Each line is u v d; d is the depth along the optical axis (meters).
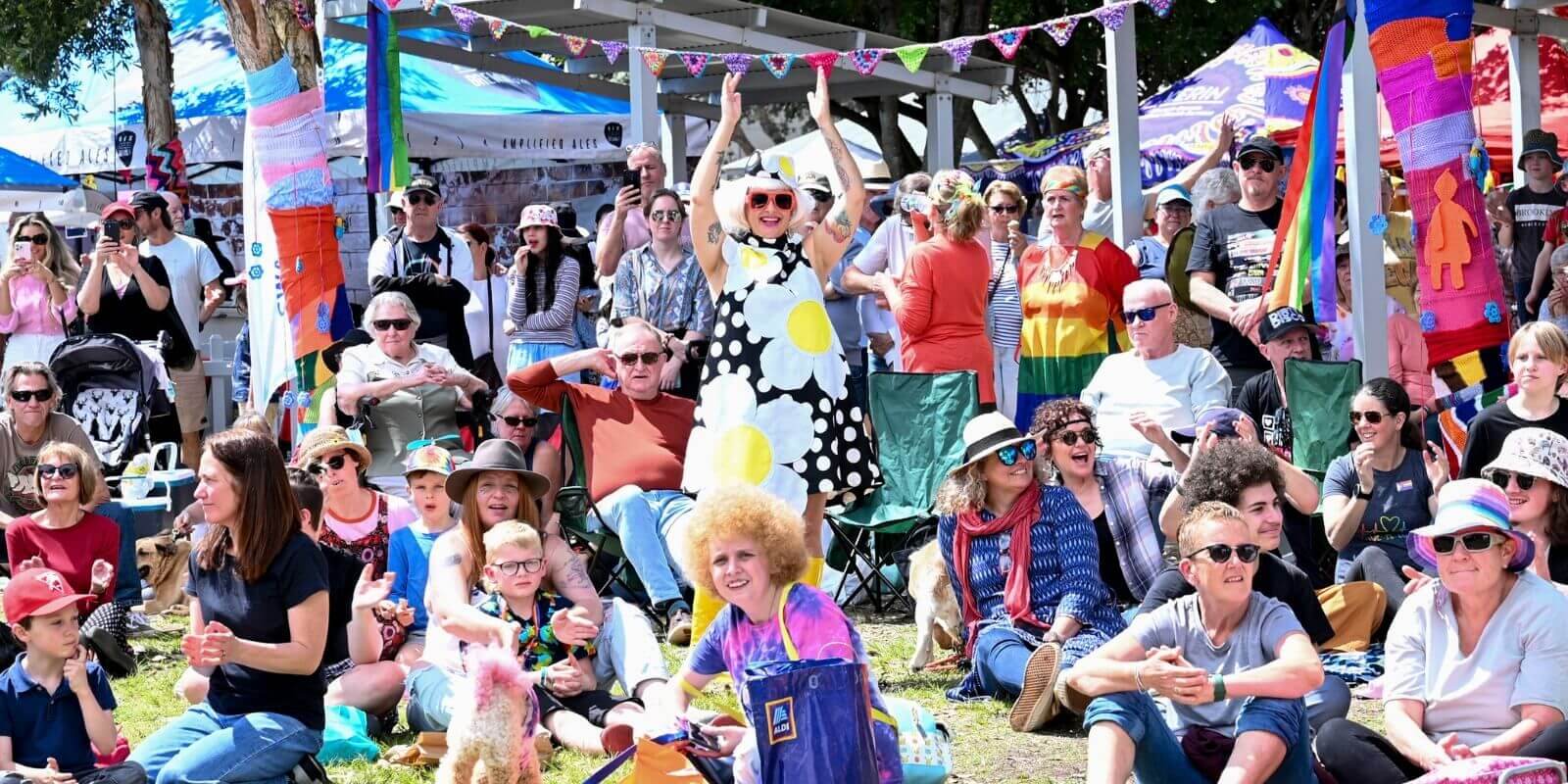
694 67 10.18
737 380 6.35
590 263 9.50
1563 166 11.56
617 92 15.06
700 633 6.12
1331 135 7.75
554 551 5.74
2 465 7.92
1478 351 7.62
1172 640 4.67
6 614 4.81
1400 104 7.59
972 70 14.07
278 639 4.97
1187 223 9.62
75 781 4.67
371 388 8.27
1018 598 6.21
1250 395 7.97
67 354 9.13
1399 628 4.74
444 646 5.66
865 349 9.68
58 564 7.08
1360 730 4.69
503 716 4.29
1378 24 7.57
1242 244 8.19
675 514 7.49
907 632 7.55
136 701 6.57
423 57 12.89
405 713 5.78
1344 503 6.91
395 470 8.25
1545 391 6.47
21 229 10.26
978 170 15.98
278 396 10.68
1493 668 4.57
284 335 9.71
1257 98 14.77
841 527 8.03
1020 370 8.62
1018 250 9.05
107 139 16.41
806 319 6.39
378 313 8.45
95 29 18.70
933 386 8.08
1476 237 7.55
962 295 8.12
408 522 6.94
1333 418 7.70
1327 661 6.29
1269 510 5.82
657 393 7.77
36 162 15.78
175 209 12.70
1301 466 7.71
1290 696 4.43
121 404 9.25
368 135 11.12
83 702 4.86
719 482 6.29
